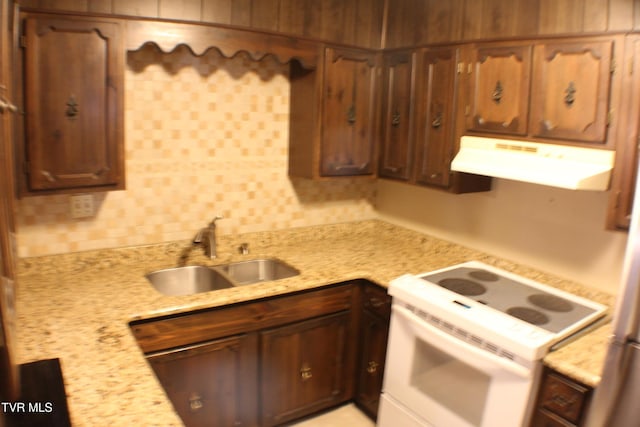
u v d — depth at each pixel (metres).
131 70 2.30
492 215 2.57
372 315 2.48
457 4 2.39
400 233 3.09
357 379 2.66
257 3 2.35
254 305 2.19
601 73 1.80
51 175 1.93
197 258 2.60
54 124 1.90
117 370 1.48
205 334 2.08
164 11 2.13
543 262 2.37
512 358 1.71
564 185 1.78
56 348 1.59
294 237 2.95
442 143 2.45
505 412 1.74
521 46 2.06
